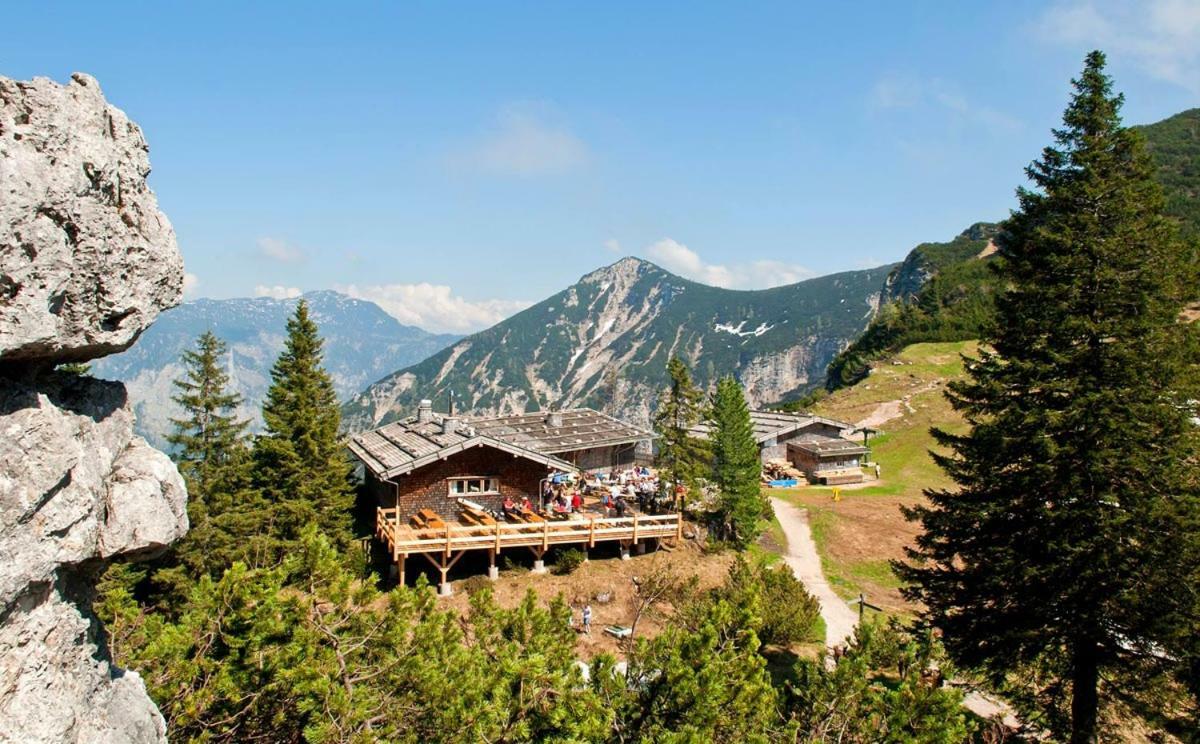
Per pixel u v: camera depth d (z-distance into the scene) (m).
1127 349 18.20
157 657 11.19
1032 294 19.94
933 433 22.83
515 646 12.27
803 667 15.01
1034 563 18.98
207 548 29.84
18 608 5.80
